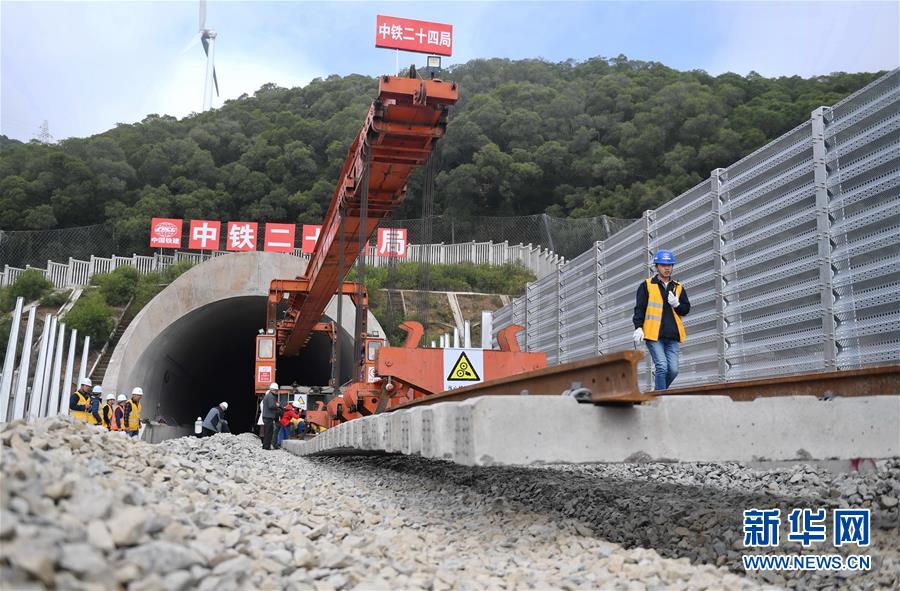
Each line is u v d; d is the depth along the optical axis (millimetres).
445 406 5172
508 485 9141
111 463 5750
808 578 4891
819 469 7352
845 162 9016
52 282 51406
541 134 81438
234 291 29766
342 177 15664
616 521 6617
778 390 6316
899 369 5309
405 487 9508
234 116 91375
